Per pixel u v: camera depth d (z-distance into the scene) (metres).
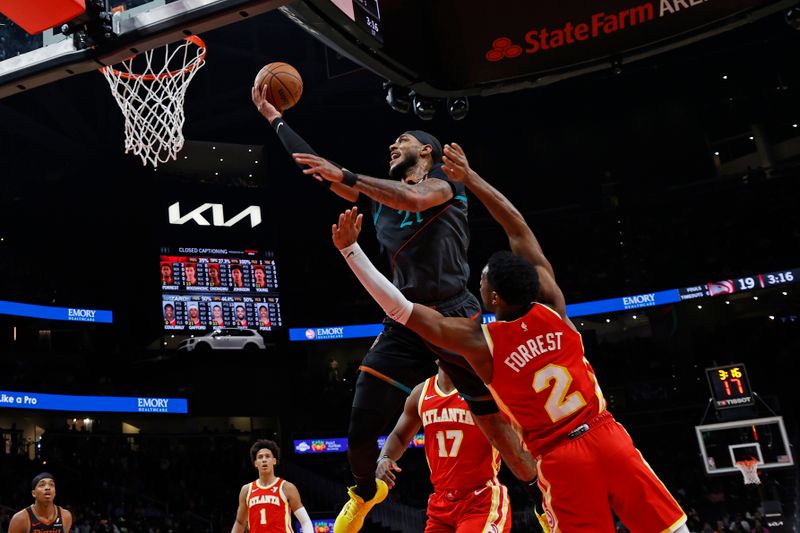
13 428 22.36
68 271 26.39
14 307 22.64
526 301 3.33
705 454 18.80
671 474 23.83
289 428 25.25
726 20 6.07
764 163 27.73
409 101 6.72
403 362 4.24
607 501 3.24
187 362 24.61
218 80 26.50
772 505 19.23
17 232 26.27
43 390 22.47
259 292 24.84
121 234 25.67
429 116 6.73
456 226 4.22
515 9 6.05
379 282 3.31
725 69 27.58
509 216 3.70
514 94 28.03
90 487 21.69
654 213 28.00
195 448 24.84
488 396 4.07
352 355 28.34
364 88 25.14
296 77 4.21
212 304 24.25
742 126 28.30
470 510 4.80
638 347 26.97
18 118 22.78
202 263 24.52
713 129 28.62
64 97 23.20
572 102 28.78
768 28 26.09
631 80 27.98
